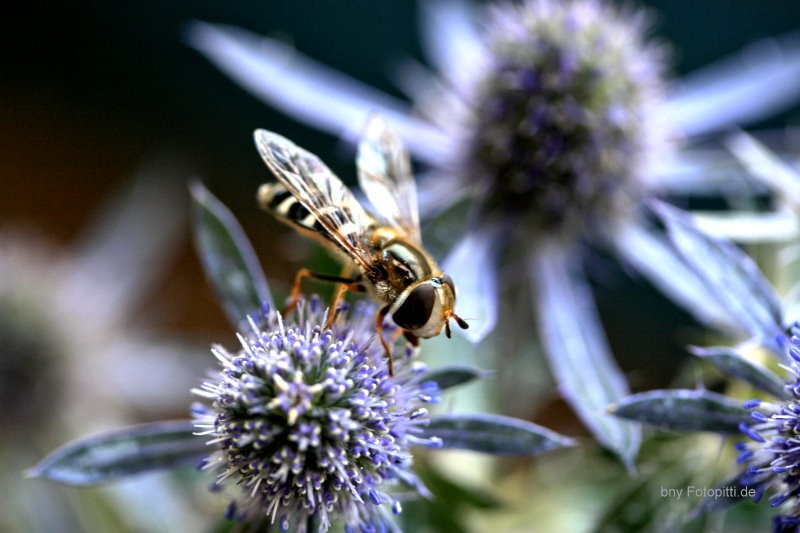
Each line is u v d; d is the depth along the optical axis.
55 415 0.16
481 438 0.11
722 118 0.15
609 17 0.15
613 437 0.12
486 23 0.16
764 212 0.13
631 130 0.15
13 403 0.16
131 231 0.17
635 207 0.15
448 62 0.16
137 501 0.14
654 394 0.11
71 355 0.16
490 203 0.15
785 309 0.12
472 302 0.13
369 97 0.15
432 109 0.15
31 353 0.16
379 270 0.11
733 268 0.12
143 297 0.19
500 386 0.14
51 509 0.15
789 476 0.11
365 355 0.11
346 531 0.11
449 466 0.13
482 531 0.14
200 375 0.17
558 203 0.14
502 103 0.15
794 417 0.11
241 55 0.15
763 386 0.11
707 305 0.13
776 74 0.15
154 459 0.11
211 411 0.11
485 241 0.15
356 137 0.15
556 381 0.14
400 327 0.11
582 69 0.14
